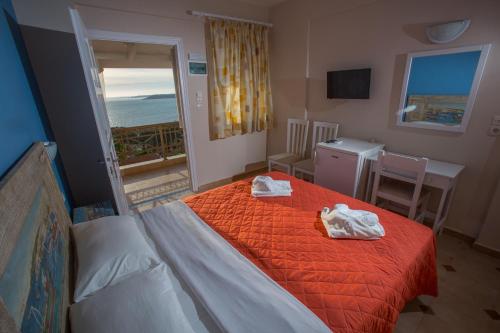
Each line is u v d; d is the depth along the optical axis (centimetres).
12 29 152
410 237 155
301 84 363
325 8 310
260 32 368
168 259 143
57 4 178
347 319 104
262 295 115
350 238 156
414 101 256
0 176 91
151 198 346
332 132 333
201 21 313
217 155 379
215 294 117
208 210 193
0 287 57
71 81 195
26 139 133
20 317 63
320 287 121
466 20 208
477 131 222
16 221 76
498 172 216
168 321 94
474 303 173
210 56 333
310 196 212
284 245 151
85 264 121
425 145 258
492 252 218
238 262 137
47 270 94
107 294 104
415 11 240
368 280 124
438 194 254
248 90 371
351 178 271
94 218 186
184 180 405
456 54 221
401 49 256
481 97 215
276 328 99
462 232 246
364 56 288
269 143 439
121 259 126
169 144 497
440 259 216
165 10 283
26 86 158
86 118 206
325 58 328
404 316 164
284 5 355
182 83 317
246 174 424
